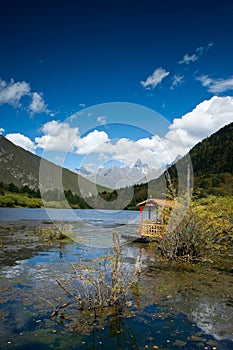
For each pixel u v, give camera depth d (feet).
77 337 18.56
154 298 25.75
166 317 21.81
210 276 33.27
